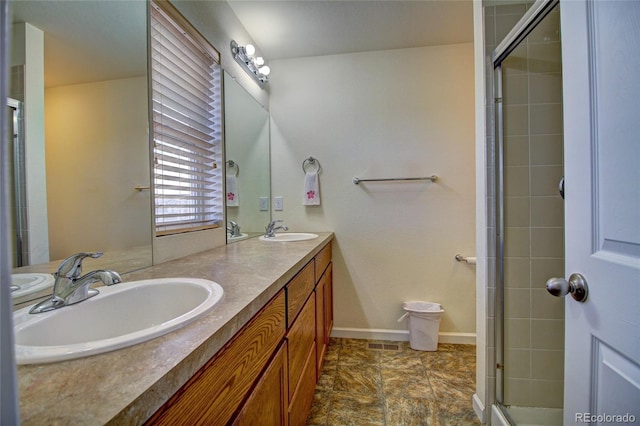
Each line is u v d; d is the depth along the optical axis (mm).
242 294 712
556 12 1045
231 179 1817
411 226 2213
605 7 595
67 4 815
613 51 577
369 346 2115
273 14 1812
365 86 2264
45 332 567
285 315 976
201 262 1136
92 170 882
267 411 786
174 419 418
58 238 776
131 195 1019
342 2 1702
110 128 943
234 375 606
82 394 338
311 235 2090
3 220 237
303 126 2354
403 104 2213
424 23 1901
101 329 686
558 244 1289
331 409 1426
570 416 697
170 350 441
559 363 1298
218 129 1655
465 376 1713
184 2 1329
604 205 604
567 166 709
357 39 2088
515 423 1237
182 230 1314
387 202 2242
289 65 2359
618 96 567
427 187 2189
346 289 2295
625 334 553
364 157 2268
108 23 942
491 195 1323
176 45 1280
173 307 820
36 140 735
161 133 1183
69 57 814
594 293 628
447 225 2170
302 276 1234
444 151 2168
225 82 1719
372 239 2266
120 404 323
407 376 1713
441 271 2180
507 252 1323
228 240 1765
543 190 1294
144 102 1087
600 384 614
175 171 1277
